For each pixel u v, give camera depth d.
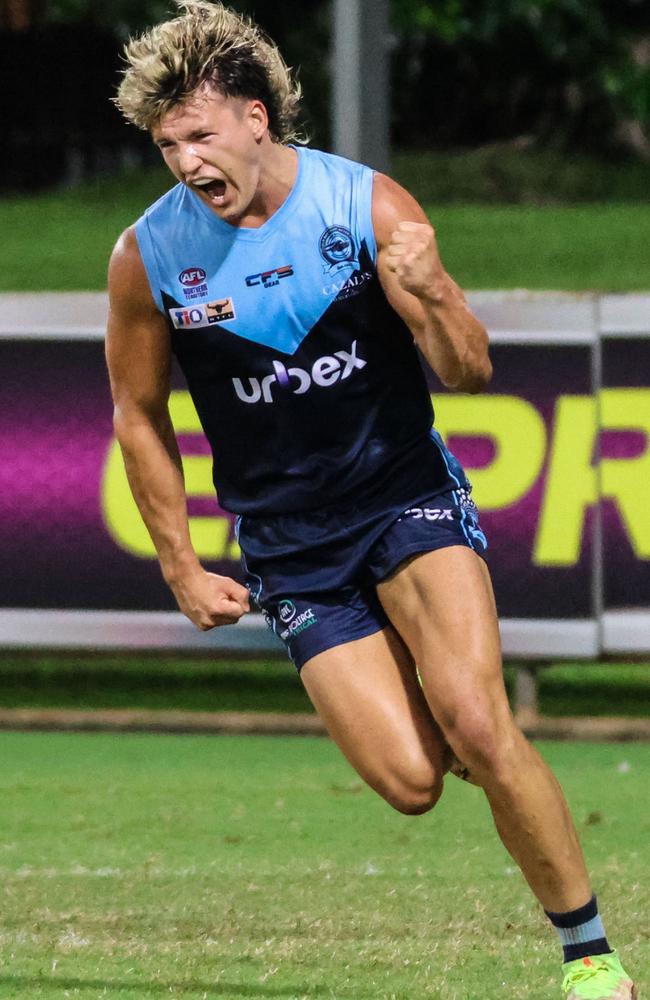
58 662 34.84
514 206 64.62
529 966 15.49
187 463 28.39
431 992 14.65
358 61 28.31
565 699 31.88
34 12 71.62
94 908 17.83
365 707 13.23
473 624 12.69
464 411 28.02
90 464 28.83
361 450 13.30
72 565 28.91
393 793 13.21
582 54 74.50
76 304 28.72
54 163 70.69
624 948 16.14
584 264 54.09
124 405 13.91
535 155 72.38
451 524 13.22
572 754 27.38
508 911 17.61
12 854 20.45
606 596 28.03
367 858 20.19
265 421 13.42
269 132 13.06
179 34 12.59
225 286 13.14
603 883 18.83
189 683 33.19
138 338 13.63
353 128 28.41
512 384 27.91
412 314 12.71
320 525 13.47
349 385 13.22
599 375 27.80
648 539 27.92
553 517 27.98
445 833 21.50
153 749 27.64
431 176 68.62
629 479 27.88
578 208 61.94
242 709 31.03
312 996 14.52
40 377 28.84
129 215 61.38
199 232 13.14
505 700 12.62
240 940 16.52
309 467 13.40
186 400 28.36
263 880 19.09
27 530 28.98
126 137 71.31
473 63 76.69
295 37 74.06
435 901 18.08
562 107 76.69
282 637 13.83
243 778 25.16
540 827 12.59
